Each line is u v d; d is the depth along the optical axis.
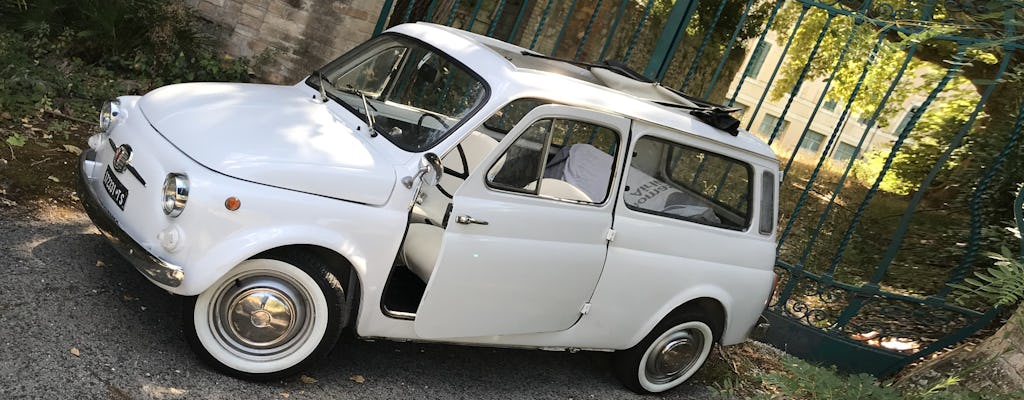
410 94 4.54
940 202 11.20
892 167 12.93
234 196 3.62
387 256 3.99
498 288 4.36
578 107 4.42
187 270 3.62
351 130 4.29
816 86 40.97
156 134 3.93
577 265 4.58
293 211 3.73
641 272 4.88
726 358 6.53
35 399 3.34
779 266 7.03
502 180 4.21
